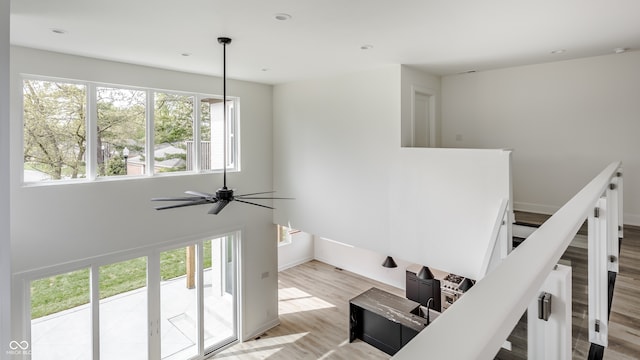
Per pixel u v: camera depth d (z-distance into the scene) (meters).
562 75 4.95
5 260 1.86
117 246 5.05
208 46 4.11
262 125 6.78
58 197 4.52
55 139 4.59
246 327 6.71
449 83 6.07
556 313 0.78
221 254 6.61
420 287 8.64
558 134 5.04
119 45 4.08
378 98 5.23
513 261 0.73
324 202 6.07
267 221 6.99
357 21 3.27
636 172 4.50
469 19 3.22
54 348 4.62
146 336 5.46
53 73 4.39
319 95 6.05
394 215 5.08
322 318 7.60
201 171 6.07
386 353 6.35
